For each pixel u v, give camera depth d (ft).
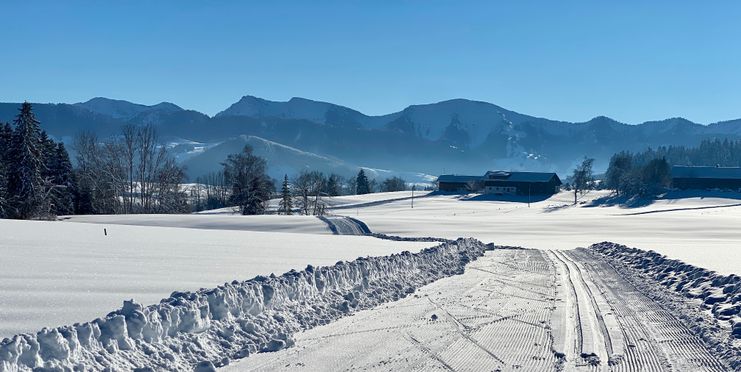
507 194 474.08
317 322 41.63
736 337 37.96
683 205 377.09
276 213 326.85
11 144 212.64
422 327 41.45
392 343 36.58
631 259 92.38
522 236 176.24
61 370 25.45
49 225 128.77
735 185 446.19
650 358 33.88
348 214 327.67
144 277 50.90
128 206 270.67
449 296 55.77
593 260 95.66
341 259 74.59
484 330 40.98
